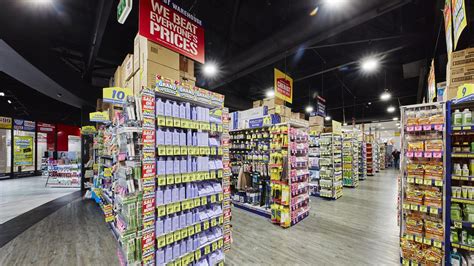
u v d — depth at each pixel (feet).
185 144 6.89
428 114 8.35
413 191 8.28
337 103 36.22
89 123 25.55
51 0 10.62
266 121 15.34
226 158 8.59
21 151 37.50
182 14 7.65
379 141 50.85
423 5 12.22
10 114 36.04
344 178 26.43
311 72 21.15
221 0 13.44
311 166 21.71
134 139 6.44
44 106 36.60
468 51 7.48
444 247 7.39
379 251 9.99
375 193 22.81
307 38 12.59
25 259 9.50
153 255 6.03
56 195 22.79
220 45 16.47
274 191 13.55
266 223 13.65
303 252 9.90
